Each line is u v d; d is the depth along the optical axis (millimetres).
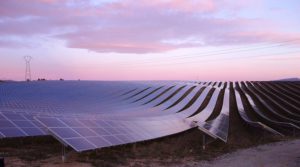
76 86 82750
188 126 41250
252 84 112938
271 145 33250
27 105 53000
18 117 25625
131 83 89000
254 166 22359
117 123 29047
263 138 39500
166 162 22656
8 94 73750
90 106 58156
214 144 33375
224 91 91312
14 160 19922
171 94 77562
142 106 61938
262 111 68188
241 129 51000
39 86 84750
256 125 47688
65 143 19641
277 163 23516
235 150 29734
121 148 26297
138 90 77625
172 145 30938
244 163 23406
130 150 25859
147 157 24016
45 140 28281
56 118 22906
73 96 69625
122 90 76938
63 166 19297
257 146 32594
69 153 22938
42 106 52594
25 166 18609
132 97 70062
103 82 91250
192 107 64812
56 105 55750
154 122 36094
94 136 22766
